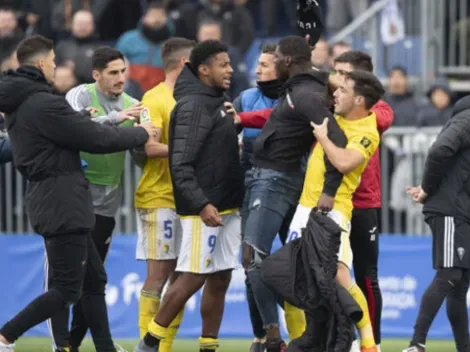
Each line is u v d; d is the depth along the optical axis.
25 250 40.44
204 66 29.06
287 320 30.47
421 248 40.16
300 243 27.56
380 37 50.88
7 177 41.41
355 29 51.03
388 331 39.91
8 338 28.25
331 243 27.09
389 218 41.75
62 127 27.86
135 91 45.62
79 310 31.92
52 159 28.05
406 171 41.56
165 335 29.47
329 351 27.14
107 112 31.34
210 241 29.25
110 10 53.78
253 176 29.56
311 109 28.09
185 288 29.34
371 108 29.11
